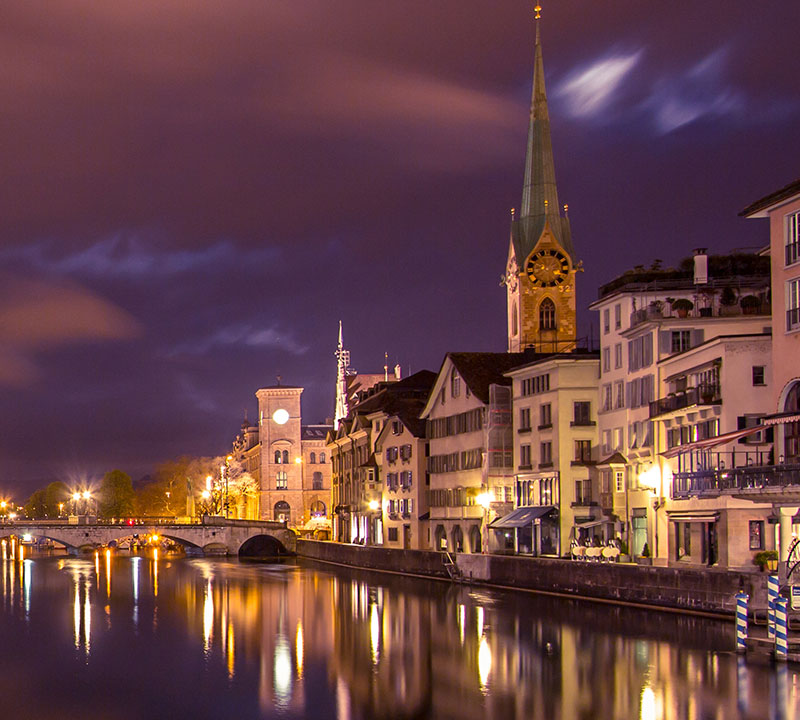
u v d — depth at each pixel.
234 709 46.94
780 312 66.50
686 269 92.69
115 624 75.69
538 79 169.62
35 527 176.38
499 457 108.81
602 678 50.75
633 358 90.06
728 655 53.94
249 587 104.94
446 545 121.31
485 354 119.69
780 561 61.97
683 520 78.31
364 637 66.19
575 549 88.50
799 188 63.66
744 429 69.31
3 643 66.69
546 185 166.50
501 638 63.41
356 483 156.75
